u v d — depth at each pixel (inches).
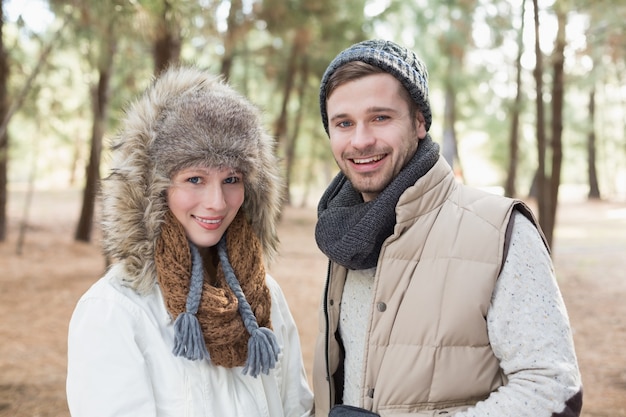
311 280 343.6
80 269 366.0
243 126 61.0
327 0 350.9
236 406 62.2
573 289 317.1
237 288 61.6
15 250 420.8
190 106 59.5
